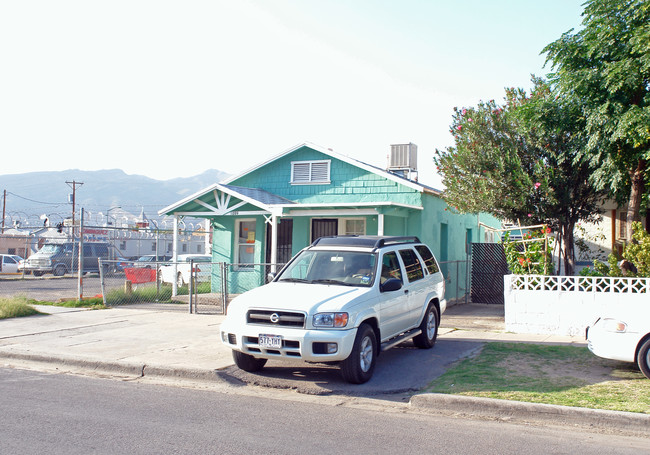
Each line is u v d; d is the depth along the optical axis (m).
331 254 8.93
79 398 6.81
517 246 12.26
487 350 9.57
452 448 5.16
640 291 10.29
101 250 35.97
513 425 6.03
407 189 16.58
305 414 6.28
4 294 20.03
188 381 7.96
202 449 4.98
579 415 6.06
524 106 11.73
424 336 9.73
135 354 9.20
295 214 16.23
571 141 11.85
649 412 5.97
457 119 13.65
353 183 17.45
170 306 15.77
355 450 5.04
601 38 10.46
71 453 4.82
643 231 10.55
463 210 13.71
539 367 8.27
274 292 8.02
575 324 10.83
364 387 7.48
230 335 7.75
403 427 5.84
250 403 6.74
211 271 18.58
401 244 9.73
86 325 12.33
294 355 7.28
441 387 7.20
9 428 5.52
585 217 13.18
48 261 33.09
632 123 9.81
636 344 7.43
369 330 7.71
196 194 16.73
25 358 9.37
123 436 5.31
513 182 12.52
